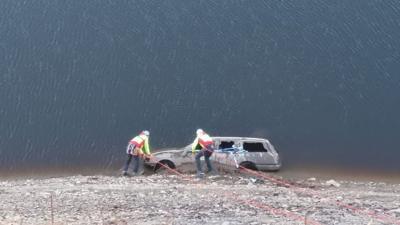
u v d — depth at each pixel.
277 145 59.91
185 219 22.91
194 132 61.88
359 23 81.38
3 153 55.91
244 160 43.12
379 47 77.00
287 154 57.56
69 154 56.19
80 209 25.98
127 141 59.31
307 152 57.84
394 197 33.97
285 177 46.72
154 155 42.97
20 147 57.44
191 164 42.69
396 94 68.38
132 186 34.47
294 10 84.12
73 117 62.88
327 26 80.81
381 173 54.31
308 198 30.52
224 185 35.44
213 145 41.97
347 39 78.69
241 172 42.56
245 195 31.22
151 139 60.34
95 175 48.22
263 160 43.47
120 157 56.09
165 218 23.23
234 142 43.59
